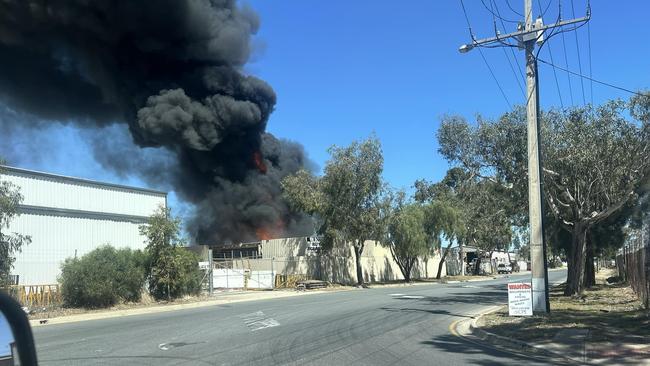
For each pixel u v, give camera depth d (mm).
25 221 31062
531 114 17469
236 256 54500
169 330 15492
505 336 13047
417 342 12555
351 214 44000
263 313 20016
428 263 64500
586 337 12336
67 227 33344
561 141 21781
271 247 51719
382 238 48750
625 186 22375
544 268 17156
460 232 56312
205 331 14961
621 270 39062
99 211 35312
